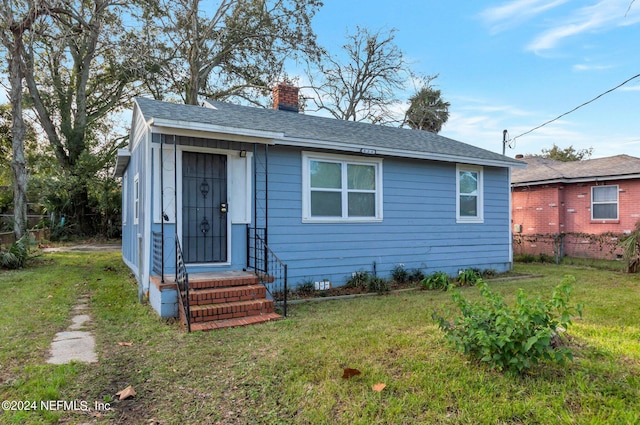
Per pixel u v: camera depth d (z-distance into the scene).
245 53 21.36
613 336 4.32
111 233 20.23
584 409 2.75
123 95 21.62
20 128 11.34
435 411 2.73
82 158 19.20
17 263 9.53
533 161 17.98
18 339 4.28
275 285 7.18
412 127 25.17
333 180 7.97
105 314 5.48
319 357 3.68
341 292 7.42
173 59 19.88
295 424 2.60
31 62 17.00
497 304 3.45
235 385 3.18
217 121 6.31
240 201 6.75
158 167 6.12
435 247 9.31
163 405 2.88
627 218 12.70
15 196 11.15
